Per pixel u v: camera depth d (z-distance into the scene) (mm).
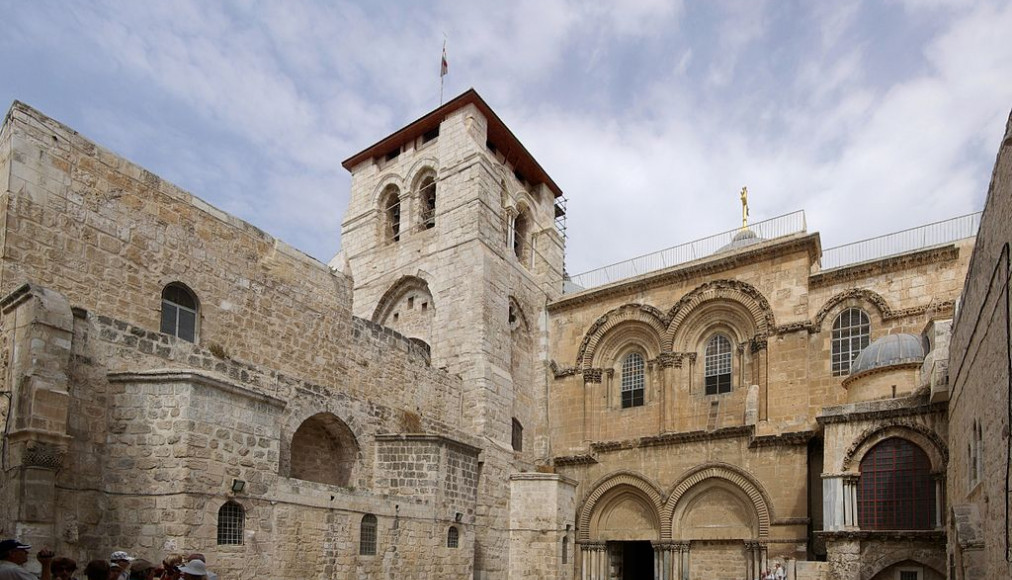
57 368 18234
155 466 19078
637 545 47250
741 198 46875
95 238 22125
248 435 20875
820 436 34062
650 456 38938
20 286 18781
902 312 34094
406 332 43750
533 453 43281
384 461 29531
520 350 43906
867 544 27828
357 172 50344
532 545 36250
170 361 22172
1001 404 14789
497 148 47688
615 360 42875
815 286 36781
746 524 35250
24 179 20469
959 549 19547
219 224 26391
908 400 28250
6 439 17625
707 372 39438
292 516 22109
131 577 10234
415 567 27000
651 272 42156
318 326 29812
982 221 17000
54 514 17438
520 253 48312
